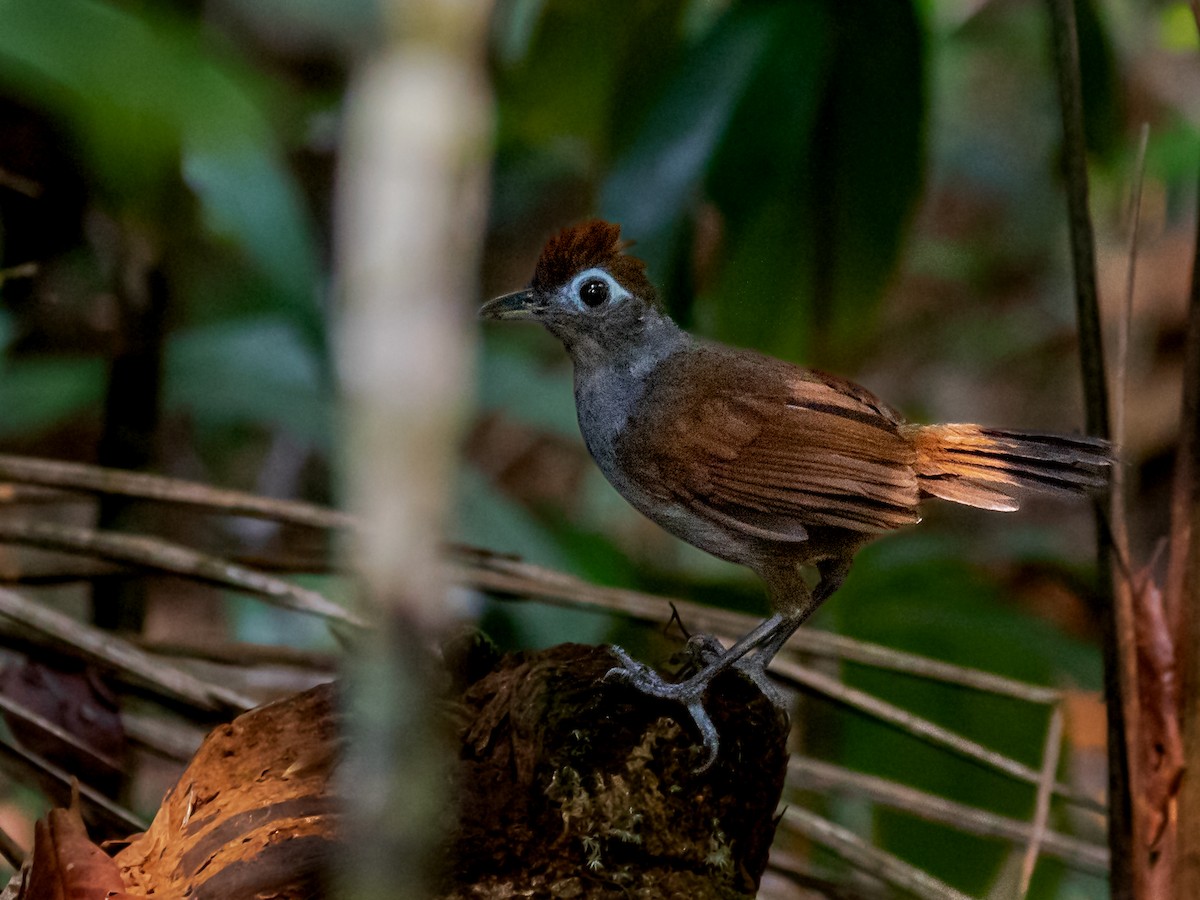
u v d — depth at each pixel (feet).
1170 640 21.22
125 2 18.85
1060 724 25.99
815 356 32.73
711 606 34.12
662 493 25.52
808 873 28.12
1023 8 56.75
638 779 18.75
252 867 17.08
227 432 44.14
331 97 34.53
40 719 25.96
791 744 34.14
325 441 32.99
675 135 28.76
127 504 31.01
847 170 30.86
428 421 8.84
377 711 10.59
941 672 27.04
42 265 31.37
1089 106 31.91
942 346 58.49
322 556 29.01
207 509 27.45
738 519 24.91
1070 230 22.65
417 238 8.93
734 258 31.94
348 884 16.19
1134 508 48.32
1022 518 50.55
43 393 33.68
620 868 18.29
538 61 34.50
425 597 9.43
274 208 30.60
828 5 28.94
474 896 17.81
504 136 37.22
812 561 25.95
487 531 34.60
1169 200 51.60
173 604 42.47
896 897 27.30
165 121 17.57
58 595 40.34
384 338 8.83
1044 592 43.55
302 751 18.52
